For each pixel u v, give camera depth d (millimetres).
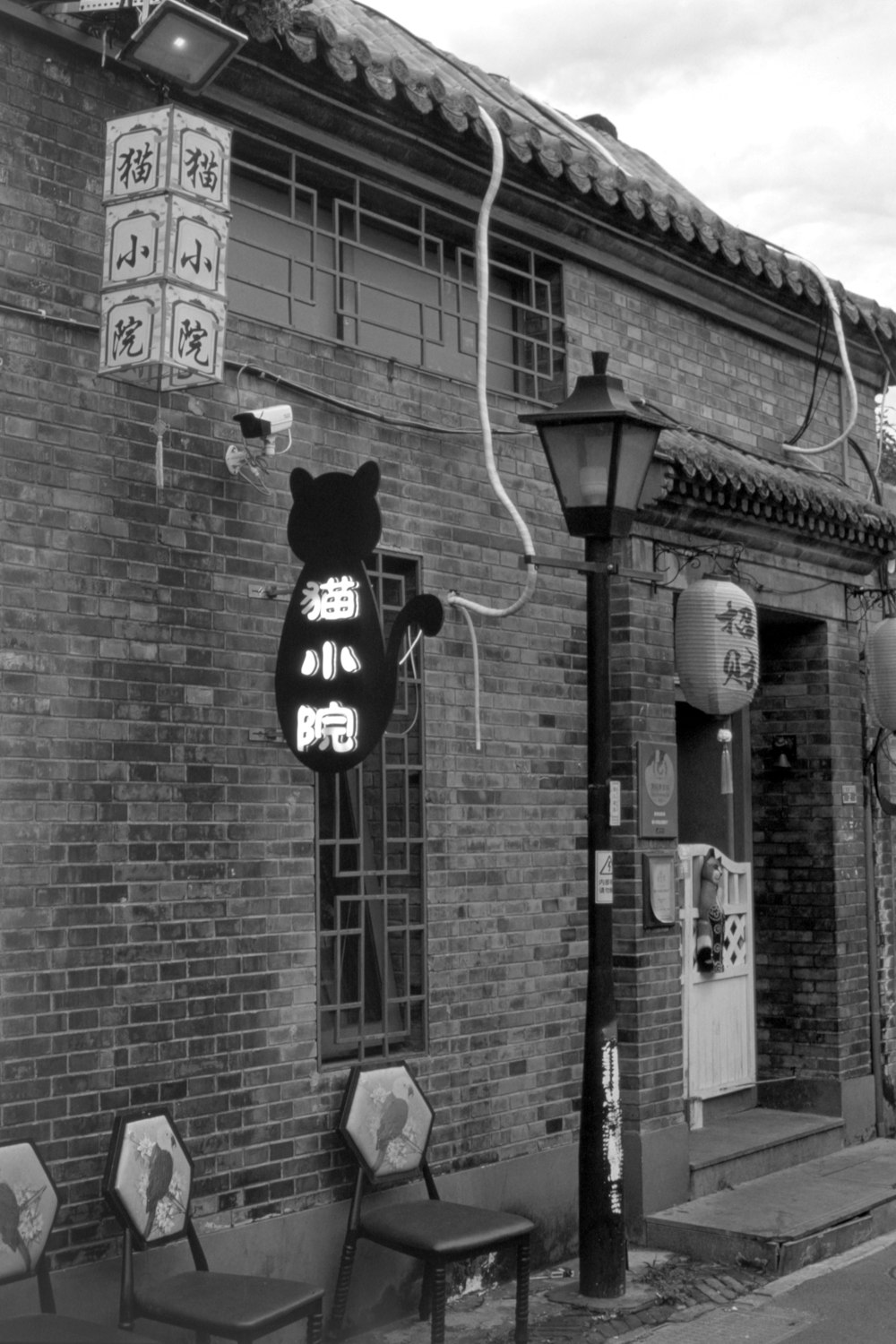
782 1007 10219
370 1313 6605
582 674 8227
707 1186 8477
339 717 5668
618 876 8227
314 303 7051
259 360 6633
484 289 7254
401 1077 6699
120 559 5965
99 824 5809
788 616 9898
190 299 5633
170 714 6090
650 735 8375
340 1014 6750
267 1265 6207
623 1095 8086
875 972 10422
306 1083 6461
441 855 7324
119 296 5629
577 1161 7820
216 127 5777
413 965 7227
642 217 8477
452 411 7605
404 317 7711
